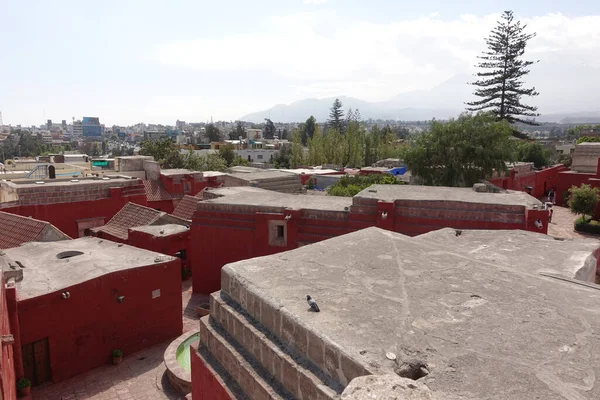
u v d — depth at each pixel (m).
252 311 5.97
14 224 22.75
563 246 9.27
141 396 14.05
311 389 4.47
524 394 3.67
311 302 5.27
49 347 14.36
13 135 170.12
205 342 6.82
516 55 51.03
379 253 7.39
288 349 5.13
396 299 5.55
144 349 17.06
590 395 3.64
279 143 122.06
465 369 4.03
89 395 14.03
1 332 9.79
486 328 4.80
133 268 16.52
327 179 48.38
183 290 22.72
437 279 6.25
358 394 3.21
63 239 21.73
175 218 26.41
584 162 40.59
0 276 11.62
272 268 6.75
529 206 15.09
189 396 8.03
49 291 14.36
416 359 4.18
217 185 40.84
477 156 29.98
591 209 29.30
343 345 4.41
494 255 8.54
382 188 19.77
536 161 51.84
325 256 7.26
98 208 29.06
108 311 15.85
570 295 5.74
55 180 30.77
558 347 4.41
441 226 16.16
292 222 18.89
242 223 20.41
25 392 13.34
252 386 5.31
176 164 56.84
